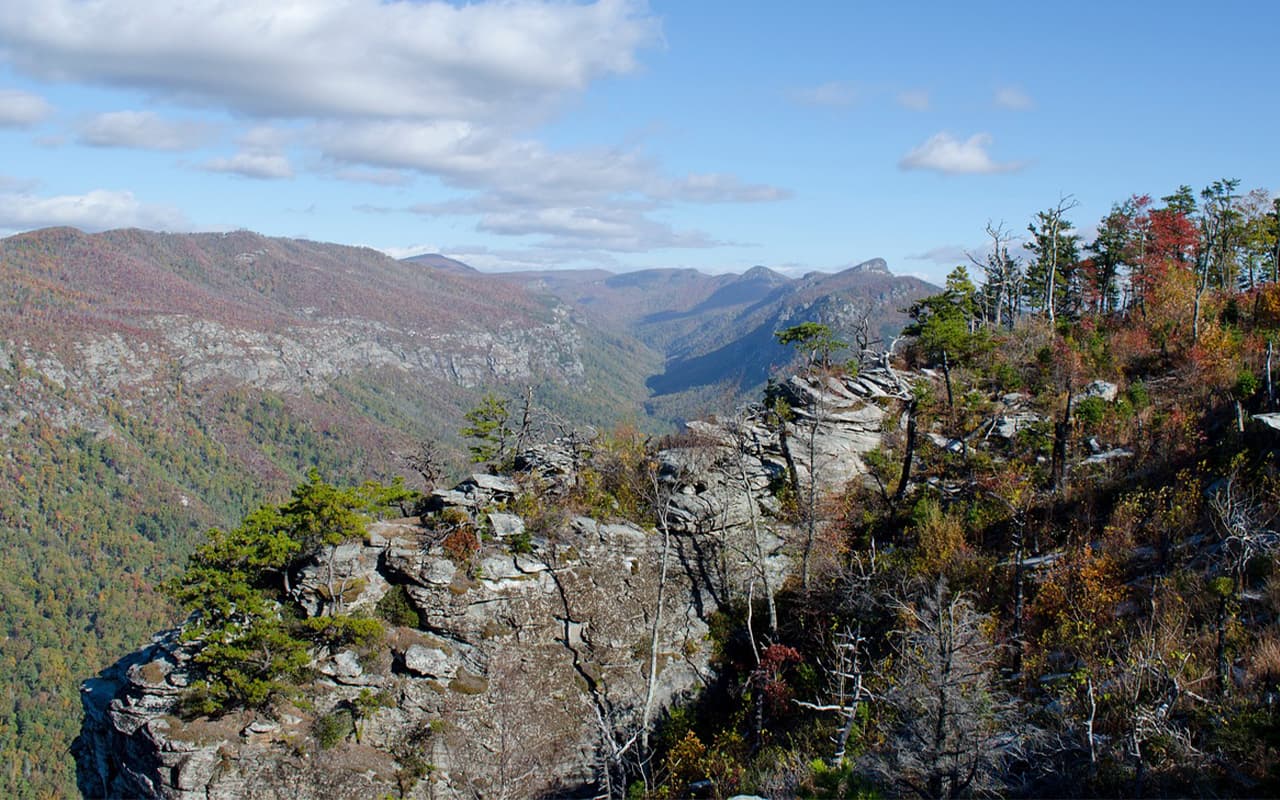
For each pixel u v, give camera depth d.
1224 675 24.06
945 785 21.81
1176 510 33.72
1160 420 42.09
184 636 35.34
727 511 47.97
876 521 46.59
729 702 42.91
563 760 39.50
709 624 45.59
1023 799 23.28
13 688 159.62
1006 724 24.61
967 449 46.75
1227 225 56.44
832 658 37.16
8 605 181.50
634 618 44.00
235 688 35.53
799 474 49.56
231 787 34.03
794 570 46.12
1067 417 41.72
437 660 38.62
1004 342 57.12
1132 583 31.95
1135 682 25.19
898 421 52.53
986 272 66.38
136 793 35.19
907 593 38.00
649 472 48.25
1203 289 52.97
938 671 22.14
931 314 51.34
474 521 43.44
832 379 55.03
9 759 141.75
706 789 33.94
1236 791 20.33
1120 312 60.94
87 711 38.78
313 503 38.81
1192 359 45.38
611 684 42.06
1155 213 59.09
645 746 38.19
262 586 40.06
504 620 41.22
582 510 46.97
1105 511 38.41
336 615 37.84
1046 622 32.94
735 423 50.19
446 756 37.19
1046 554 36.88
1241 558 27.95
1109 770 22.64
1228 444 35.50
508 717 38.84
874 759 24.42
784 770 29.95
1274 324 46.09
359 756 36.31
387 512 47.62
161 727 34.47
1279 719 20.73
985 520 41.25
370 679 37.81
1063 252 71.12
